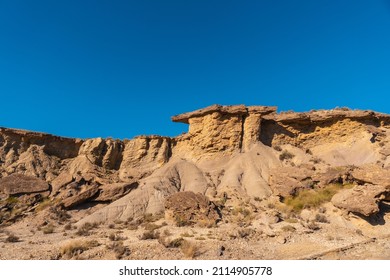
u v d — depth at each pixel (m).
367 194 28.17
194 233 26.28
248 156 47.72
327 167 40.47
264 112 52.53
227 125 51.81
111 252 21.03
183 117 55.31
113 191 41.84
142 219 34.81
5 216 37.28
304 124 53.09
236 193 39.22
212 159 50.41
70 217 37.62
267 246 22.97
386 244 22.47
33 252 21.78
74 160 52.69
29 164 48.56
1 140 50.78
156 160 53.78
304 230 25.62
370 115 49.50
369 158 44.31
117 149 55.41
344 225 27.20
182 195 33.59
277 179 38.16
